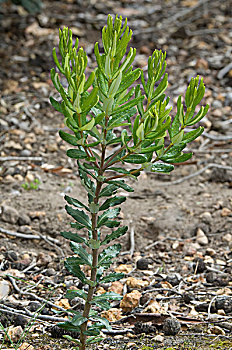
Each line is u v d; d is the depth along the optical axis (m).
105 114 1.70
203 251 3.35
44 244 3.41
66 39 1.72
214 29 7.20
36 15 7.28
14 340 2.39
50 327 2.53
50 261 3.18
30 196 3.89
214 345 2.35
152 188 4.23
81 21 7.22
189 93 1.73
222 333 2.47
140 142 1.68
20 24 7.06
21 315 2.57
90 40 6.72
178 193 4.12
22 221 3.55
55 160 4.55
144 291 2.87
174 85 5.81
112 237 1.95
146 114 1.78
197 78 1.72
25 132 4.92
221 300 2.72
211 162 4.59
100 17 7.41
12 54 6.36
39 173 4.32
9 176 4.18
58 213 3.68
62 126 5.07
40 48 6.52
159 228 3.60
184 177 4.41
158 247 3.43
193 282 3.00
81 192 4.08
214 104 5.48
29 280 2.98
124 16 7.54
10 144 4.68
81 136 1.68
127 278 3.01
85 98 1.63
